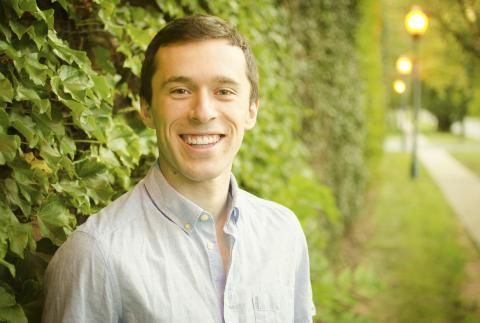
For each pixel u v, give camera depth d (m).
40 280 1.51
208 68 1.37
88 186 1.68
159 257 1.34
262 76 3.58
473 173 18.55
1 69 1.45
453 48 11.94
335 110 7.29
